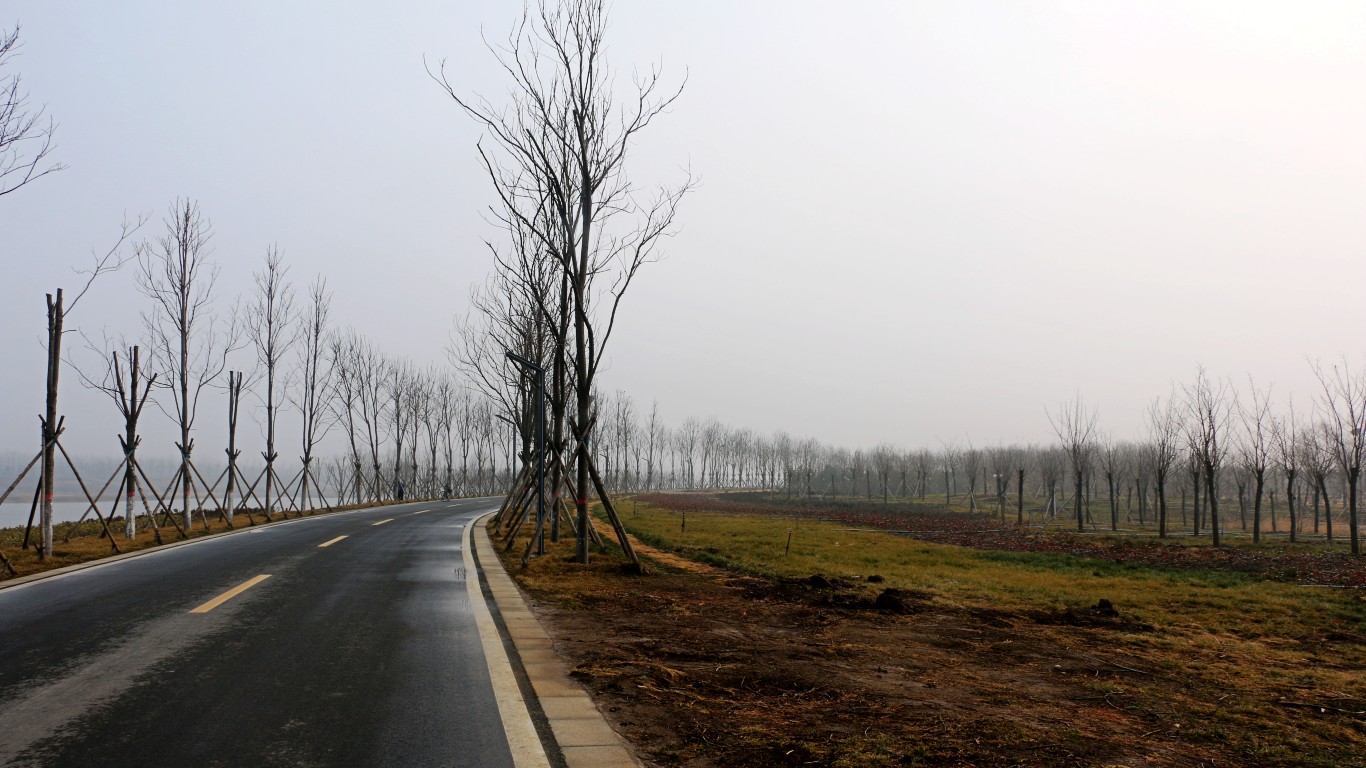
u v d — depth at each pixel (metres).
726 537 23.00
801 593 11.42
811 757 4.30
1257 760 4.77
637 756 4.18
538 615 8.55
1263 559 19.19
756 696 5.59
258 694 5.11
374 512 31.97
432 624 7.71
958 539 25.81
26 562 12.38
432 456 51.03
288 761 3.92
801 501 59.56
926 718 5.21
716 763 4.15
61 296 13.52
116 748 4.06
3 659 5.99
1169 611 11.17
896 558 18.06
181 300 20.00
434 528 21.72
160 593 9.33
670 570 13.88
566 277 14.70
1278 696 6.51
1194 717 5.69
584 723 4.70
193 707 4.80
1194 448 24.88
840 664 6.80
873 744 4.57
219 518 26.12
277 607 8.47
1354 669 7.79
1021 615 10.37
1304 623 10.43
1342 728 5.60
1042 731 5.04
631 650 6.87
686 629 8.11
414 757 4.04
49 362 13.34
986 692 6.08
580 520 13.41
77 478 14.00
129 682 5.35
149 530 20.30
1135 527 34.34
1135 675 7.02
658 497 67.00
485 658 6.32
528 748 4.23
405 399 46.38
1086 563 18.08
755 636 7.93
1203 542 24.69
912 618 9.66
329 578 10.91
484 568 12.57
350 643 6.72
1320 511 41.94
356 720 4.62
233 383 24.02
